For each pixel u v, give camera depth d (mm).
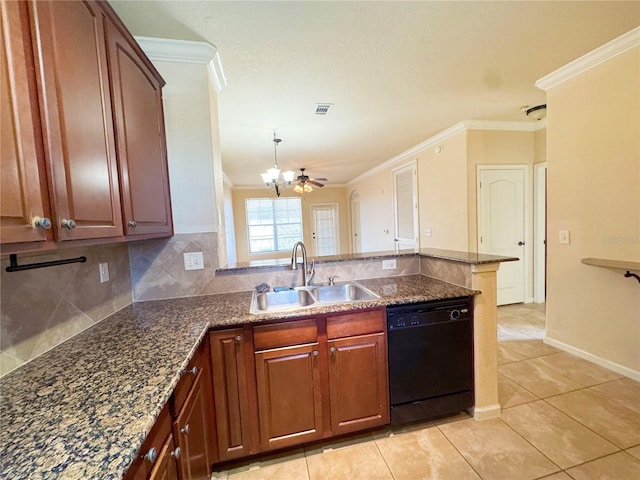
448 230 4199
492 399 1906
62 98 910
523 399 2041
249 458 1656
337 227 8859
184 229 1982
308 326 1615
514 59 2240
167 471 934
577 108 2424
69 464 607
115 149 1245
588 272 2461
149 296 1954
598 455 1551
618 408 1896
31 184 780
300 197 8539
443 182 4246
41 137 821
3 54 721
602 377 2248
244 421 1565
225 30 1775
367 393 1716
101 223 1116
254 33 1812
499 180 3904
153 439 853
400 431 1818
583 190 2432
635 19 1819
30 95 793
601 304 2387
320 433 1666
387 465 1572
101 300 1582
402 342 1746
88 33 1076
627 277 2170
